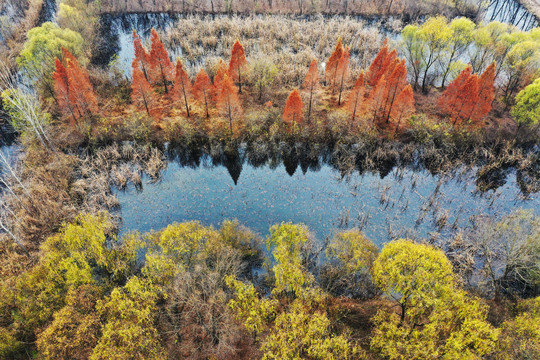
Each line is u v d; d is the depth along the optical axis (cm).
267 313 3584
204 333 3881
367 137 7025
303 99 7950
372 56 9656
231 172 6694
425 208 5956
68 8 9006
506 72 7550
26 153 6612
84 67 8038
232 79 7981
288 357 3038
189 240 4178
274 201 6150
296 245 4169
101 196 6031
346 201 6144
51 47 7181
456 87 6775
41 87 7575
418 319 3631
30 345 3772
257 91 8119
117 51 9869
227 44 9844
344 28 10456
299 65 8931
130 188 6319
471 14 11238
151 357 3209
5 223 5412
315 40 10094
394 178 6525
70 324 3322
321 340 3084
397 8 11550
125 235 5397
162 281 3956
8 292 3844
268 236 5559
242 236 4991
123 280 4562
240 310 3584
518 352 3128
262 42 9738
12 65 8350
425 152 6825
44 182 6053
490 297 4634
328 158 6938
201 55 9606
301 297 3834
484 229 5206
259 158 6950
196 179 6538
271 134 7156
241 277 4819
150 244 4738
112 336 3244
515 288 4762
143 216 5881
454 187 6316
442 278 3456
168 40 10069
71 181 6253
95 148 6906
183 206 6053
